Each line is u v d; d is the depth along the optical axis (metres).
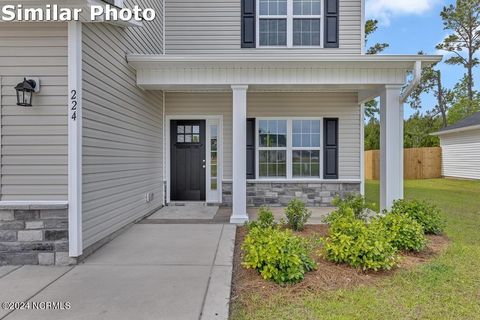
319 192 8.05
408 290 3.00
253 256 3.37
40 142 3.79
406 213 4.73
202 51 7.92
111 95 4.84
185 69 5.92
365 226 3.85
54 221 3.78
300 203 5.47
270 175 8.14
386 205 5.93
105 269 3.62
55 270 3.60
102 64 4.54
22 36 3.81
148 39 6.75
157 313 2.62
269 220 4.90
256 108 8.09
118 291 3.04
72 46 3.78
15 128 3.80
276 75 5.95
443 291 2.98
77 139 3.80
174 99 8.05
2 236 3.77
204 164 8.15
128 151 5.57
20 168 3.80
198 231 5.33
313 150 8.14
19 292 3.03
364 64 5.84
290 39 7.90
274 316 2.56
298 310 2.65
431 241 4.54
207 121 8.12
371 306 2.71
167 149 8.02
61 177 3.79
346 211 4.52
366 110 22.72
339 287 3.06
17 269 3.63
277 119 8.12
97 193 4.33
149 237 4.95
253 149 8.07
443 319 2.50
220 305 2.74
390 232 4.07
